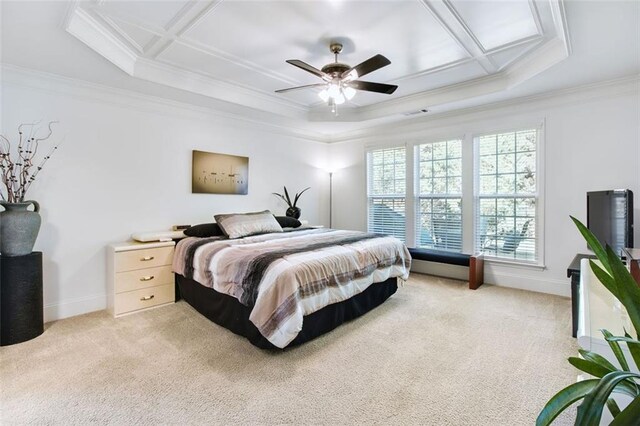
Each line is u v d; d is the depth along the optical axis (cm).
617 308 130
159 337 271
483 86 385
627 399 113
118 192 357
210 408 181
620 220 283
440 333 279
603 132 347
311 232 418
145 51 306
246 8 238
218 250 304
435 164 486
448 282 446
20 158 296
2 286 255
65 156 321
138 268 331
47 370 219
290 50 305
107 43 275
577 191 365
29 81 299
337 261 282
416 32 272
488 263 436
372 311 333
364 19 253
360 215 580
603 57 286
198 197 430
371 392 196
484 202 440
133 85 343
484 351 246
